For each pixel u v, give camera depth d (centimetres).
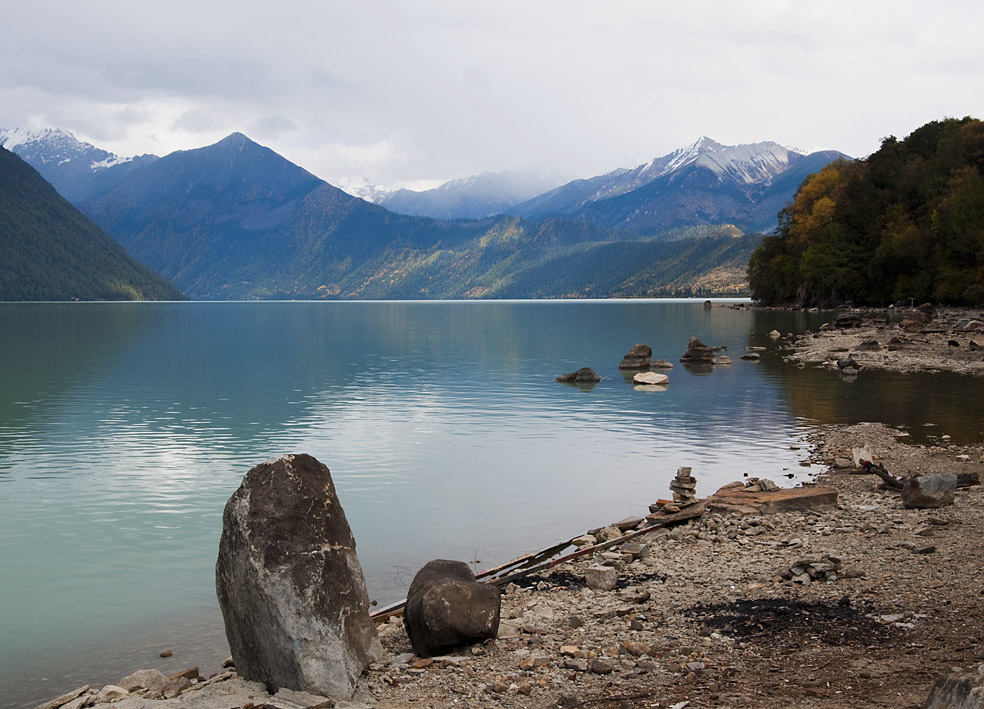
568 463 3266
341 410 4878
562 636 1380
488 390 5794
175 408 5019
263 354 9450
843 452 3216
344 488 2894
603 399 5191
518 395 5478
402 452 3556
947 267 14150
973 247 13600
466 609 1310
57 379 6775
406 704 1110
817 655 1205
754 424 4062
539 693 1130
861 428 3719
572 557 1980
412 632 1329
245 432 4138
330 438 3925
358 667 1199
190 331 14925
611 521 2434
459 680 1190
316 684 1152
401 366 7788
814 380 5847
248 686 1197
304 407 5019
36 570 2067
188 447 3750
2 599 1861
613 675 1181
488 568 2000
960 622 1295
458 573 1452
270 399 5422
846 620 1344
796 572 1653
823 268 17675
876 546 1841
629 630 1400
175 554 2211
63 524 2508
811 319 15138
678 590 1633
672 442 3647
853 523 2091
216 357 9031
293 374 7100
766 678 1130
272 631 1189
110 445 3806
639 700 1079
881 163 18812
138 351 9950
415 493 2805
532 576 1853
